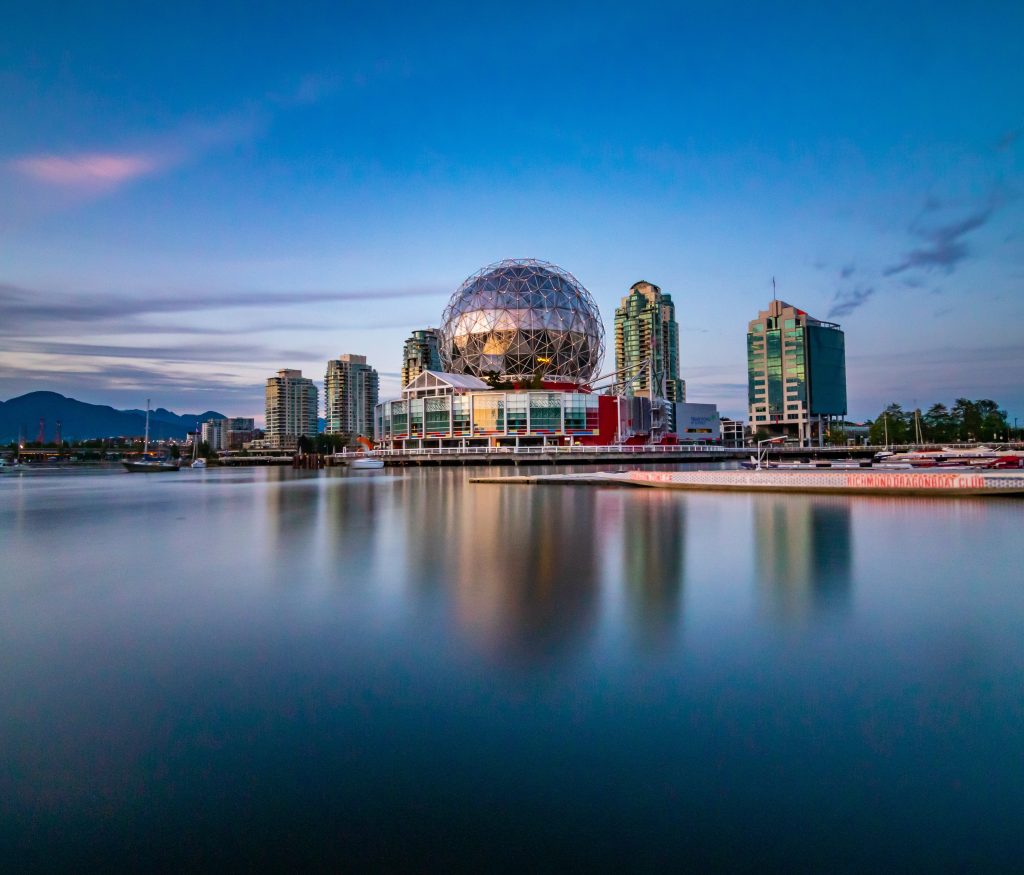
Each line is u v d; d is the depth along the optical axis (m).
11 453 188.00
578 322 128.00
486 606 12.91
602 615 12.12
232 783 6.40
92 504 41.50
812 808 5.89
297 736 7.36
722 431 195.38
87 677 9.23
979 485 37.94
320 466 132.38
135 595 14.31
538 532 24.52
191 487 62.62
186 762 6.81
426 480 68.44
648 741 7.13
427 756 6.88
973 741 7.07
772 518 29.00
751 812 5.85
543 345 124.62
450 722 7.65
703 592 13.92
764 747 6.98
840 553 19.00
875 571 16.23
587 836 5.53
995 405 183.12
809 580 15.16
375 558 18.84
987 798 6.02
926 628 11.16
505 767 6.64
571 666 9.42
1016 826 5.61
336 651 10.24
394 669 9.41
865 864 5.13
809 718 7.66
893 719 7.61
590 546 20.78
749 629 11.14
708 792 6.15
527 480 60.38
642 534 23.72
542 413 113.19
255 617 12.31
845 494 42.78
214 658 9.98
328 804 6.04
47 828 5.71
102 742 7.25
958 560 17.75
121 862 5.26
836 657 9.70
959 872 5.04
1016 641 10.41
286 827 5.71
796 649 10.08
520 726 7.52
